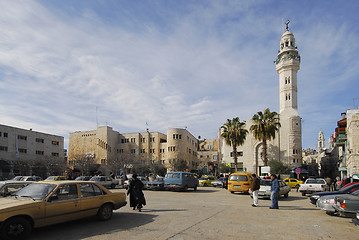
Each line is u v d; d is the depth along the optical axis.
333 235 8.30
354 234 8.49
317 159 117.69
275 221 10.44
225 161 70.50
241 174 23.70
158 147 84.00
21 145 62.03
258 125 44.59
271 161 58.22
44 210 7.95
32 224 7.75
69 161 75.00
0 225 7.05
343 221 10.77
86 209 9.22
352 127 32.34
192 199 18.55
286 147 61.69
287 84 63.84
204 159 97.69
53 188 8.53
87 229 8.67
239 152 68.44
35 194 8.42
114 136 86.19
